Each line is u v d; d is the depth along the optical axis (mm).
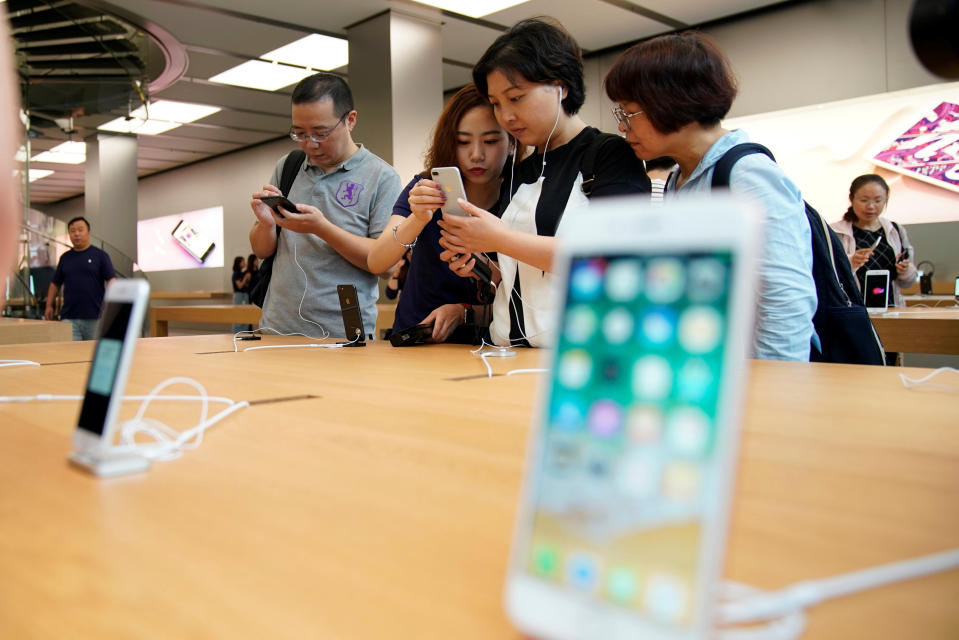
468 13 5684
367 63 5719
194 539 473
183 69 6828
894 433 753
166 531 489
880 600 363
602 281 330
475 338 1918
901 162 5379
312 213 2107
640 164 1633
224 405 967
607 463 298
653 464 286
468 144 1816
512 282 1716
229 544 463
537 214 1671
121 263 8945
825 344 1635
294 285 2309
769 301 1420
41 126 8164
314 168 2408
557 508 303
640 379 303
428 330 1826
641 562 276
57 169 11906
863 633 330
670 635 258
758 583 386
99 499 563
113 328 683
